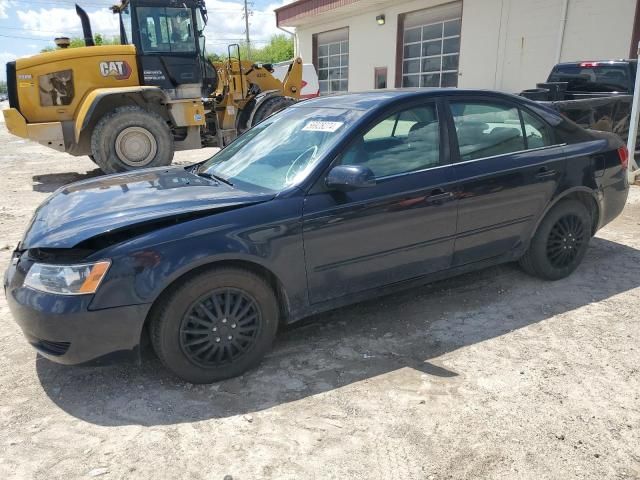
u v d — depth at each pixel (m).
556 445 2.54
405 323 3.80
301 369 3.23
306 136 3.60
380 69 18.77
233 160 3.90
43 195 8.45
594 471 2.37
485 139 3.89
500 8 13.84
